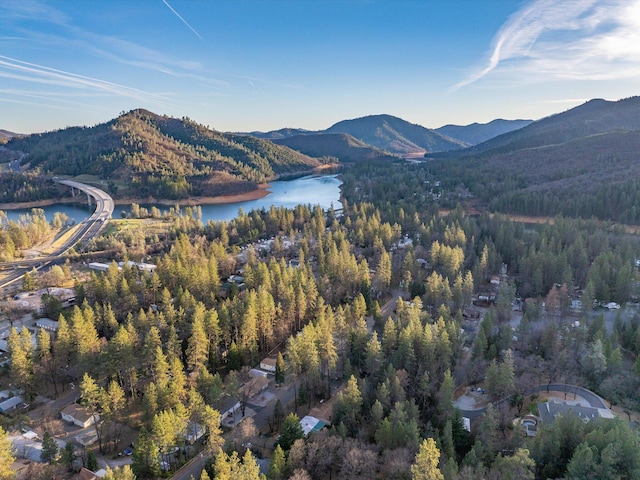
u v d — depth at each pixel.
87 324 121.31
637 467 67.88
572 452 77.75
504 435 89.31
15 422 97.00
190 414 93.31
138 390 111.50
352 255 189.62
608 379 101.19
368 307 158.88
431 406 100.88
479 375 111.25
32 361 111.81
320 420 100.62
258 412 107.25
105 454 92.75
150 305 158.62
